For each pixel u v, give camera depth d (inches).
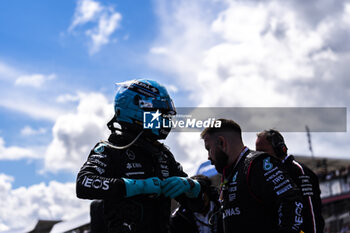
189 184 82.7
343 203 598.5
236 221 91.1
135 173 78.5
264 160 91.0
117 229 75.6
